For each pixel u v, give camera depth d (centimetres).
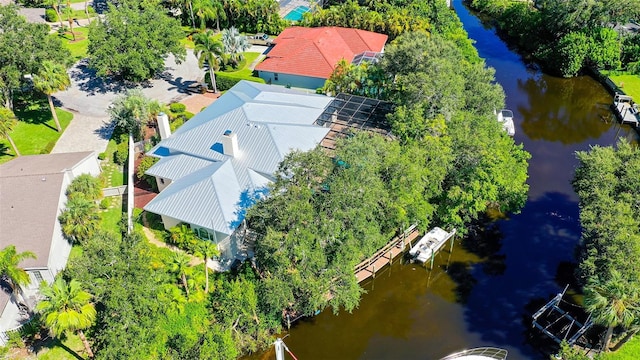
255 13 11000
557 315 5322
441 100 6212
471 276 5859
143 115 7175
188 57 10288
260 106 6800
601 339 4950
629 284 4444
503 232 6431
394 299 5641
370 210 5119
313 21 10656
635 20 10769
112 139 7675
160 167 6325
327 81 8006
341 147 5372
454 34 10250
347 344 5162
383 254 6009
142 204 6388
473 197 5812
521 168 6362
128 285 4312
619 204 5053
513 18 11969
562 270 5881
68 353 4744
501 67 10744
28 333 4828
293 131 6450
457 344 5128
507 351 5025
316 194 5044
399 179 5472
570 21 9981
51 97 8000
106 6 12544
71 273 4347
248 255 5662
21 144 7488
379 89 7581
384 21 10106
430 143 5831
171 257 5188
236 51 9681
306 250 4719
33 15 11344
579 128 8762
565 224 6519
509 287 5712
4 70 7275
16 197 5703
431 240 6084
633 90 9444
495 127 6588
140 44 8394
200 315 4997
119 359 4172
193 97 8894
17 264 4850
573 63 9956
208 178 5800
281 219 4716
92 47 8506
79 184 6059
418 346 5131
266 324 5012
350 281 4909
